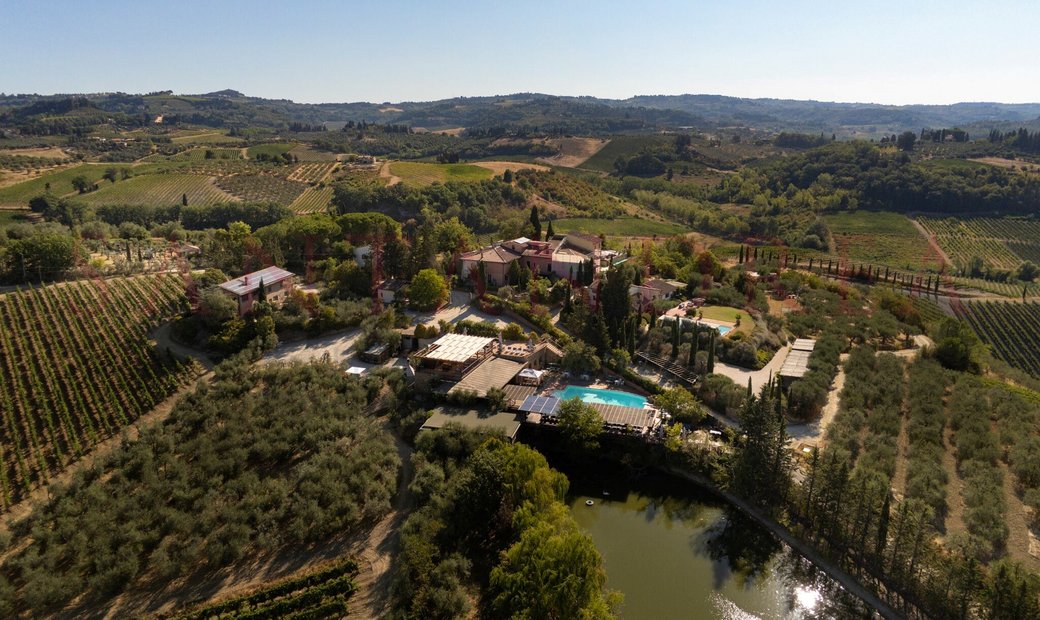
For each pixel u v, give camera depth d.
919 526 56.31
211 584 57.69
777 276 147.50
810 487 65.81
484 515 63.62
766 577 60.91
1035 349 144.25
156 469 70.19
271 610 53.91
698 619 55.62
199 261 142.25
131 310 109.00
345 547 62.47
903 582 56.75
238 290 109.62
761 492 69.12
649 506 72.62
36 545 59.12
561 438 81.81
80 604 55.16
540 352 101.94
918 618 54.19
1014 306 164.00
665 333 106.38
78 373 88.38
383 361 100.56
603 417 82.19
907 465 69.94
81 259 129.12
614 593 52.44
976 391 85.25
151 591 56.72
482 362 96.38
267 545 60.22
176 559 58.22
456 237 158.00
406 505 68.69
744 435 77.00
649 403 89.62
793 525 66.12
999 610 49.41
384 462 73.12
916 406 82.50
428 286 121.00
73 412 80.62
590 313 106.38
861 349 101.06
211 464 70.00
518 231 167.38
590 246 153.38
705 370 94.12
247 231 156.25
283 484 68.00
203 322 105.00
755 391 89.81
